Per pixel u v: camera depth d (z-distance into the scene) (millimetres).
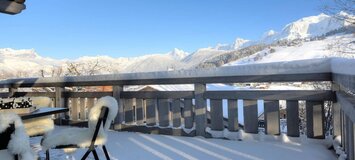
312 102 3543
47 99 3693
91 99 5270
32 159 1729
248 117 3900
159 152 3531
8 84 6234
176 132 4371
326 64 3342
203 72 4070
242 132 3916
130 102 4797
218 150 3502
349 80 1772
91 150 2564
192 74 4160
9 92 6207
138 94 4688
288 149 3393
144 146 3824
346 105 2244
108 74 4914
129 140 4160
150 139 4176
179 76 4254
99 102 2545
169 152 3514
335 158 3062
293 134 3670
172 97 4406
